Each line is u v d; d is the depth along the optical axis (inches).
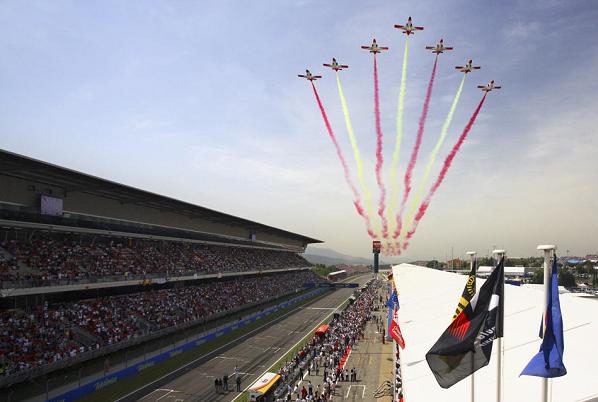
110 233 2391.7
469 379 866.8
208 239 3582.7
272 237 5654.5
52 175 1919.3
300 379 1943.9
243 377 1959.9
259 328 3166.8
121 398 1640.0
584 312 986.1
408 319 1625.2
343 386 1856.5
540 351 634.2
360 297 4943.4
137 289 2618.1
